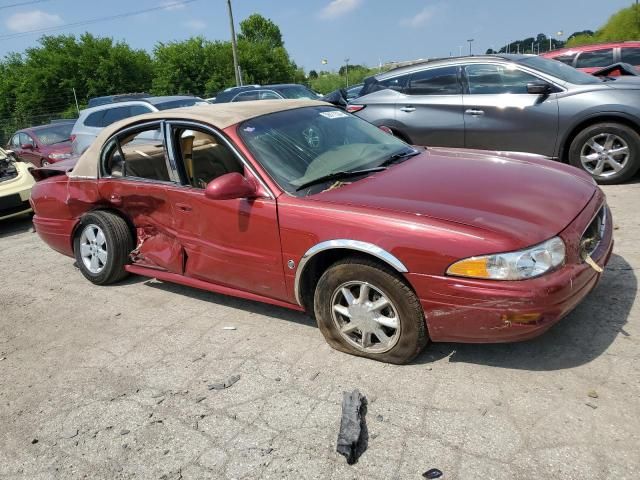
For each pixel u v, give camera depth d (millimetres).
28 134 13797
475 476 2328
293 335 3711
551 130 6426
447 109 6996
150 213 4359
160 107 10617
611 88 6168
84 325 4289
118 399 3229
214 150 3820
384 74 7742
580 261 2895
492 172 3549
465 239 2754
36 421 3131
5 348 4094
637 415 2551
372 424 2723
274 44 74562
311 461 2537
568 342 3191
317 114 4305
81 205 4902
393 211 3008
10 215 7965
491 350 3217
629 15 42344
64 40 46750
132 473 2629
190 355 3623
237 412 2967
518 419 2629
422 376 3059
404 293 2971
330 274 3219
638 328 3232
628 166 6184
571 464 2326
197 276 4102
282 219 3332
